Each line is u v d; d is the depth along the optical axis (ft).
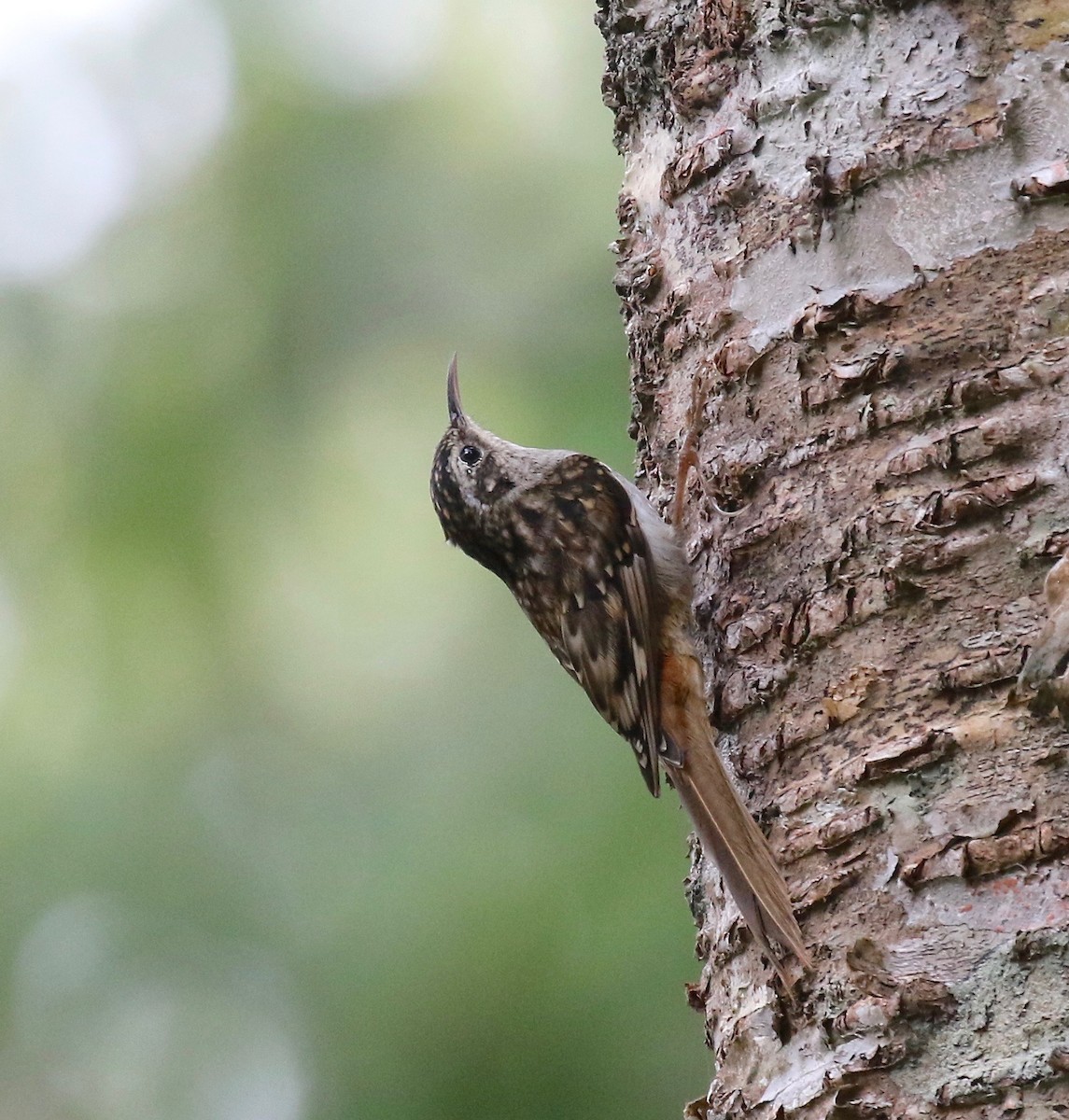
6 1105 32.89
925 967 16.53
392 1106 30.09
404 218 36.04
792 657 18.37
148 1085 32.14
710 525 20.40
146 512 34.53
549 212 35.94
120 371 35.24
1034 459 17.11
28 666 34.50
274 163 36.37
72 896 33.55
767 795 18.48
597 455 33.73
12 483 34.76
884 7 18.65
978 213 17.90
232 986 32.24
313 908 32.19
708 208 20.27
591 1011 29.71
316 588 34.91
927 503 17.48
